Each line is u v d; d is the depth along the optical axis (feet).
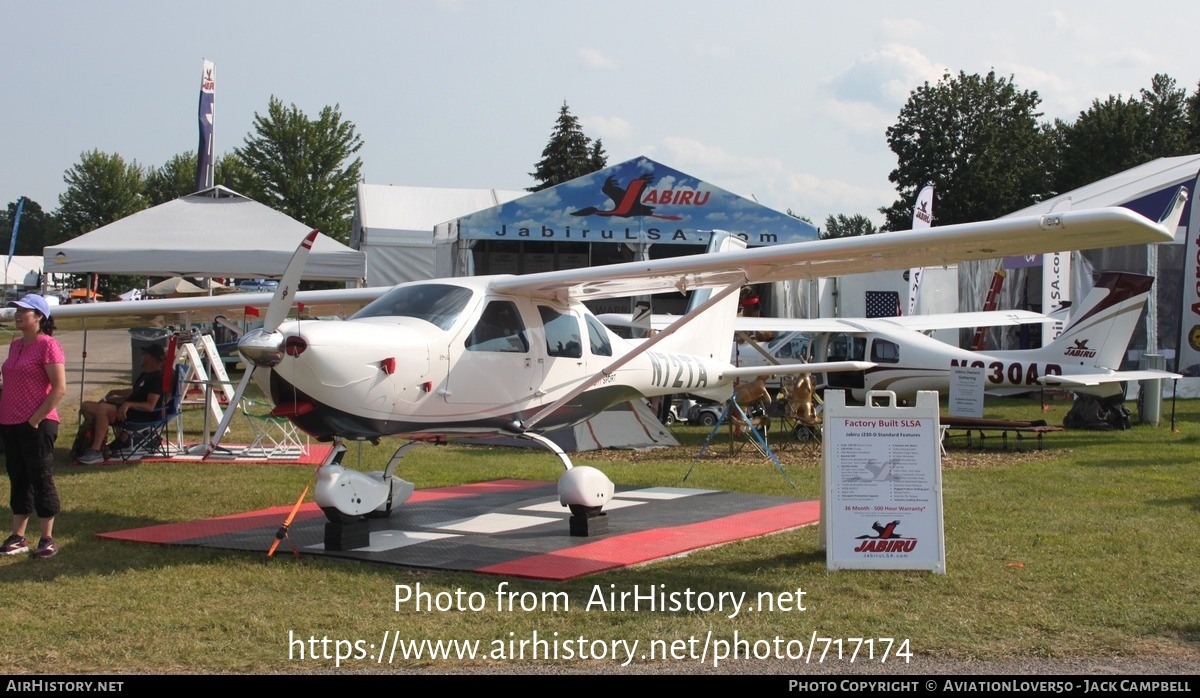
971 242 19.85
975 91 145.28
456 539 22.04
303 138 165.68
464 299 24.18
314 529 23.18
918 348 47.52
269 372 20.42
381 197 88.12
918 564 19.08
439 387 22.76
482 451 39.42
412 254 78.59
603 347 28.14
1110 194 64.49
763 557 20.42
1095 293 44.14
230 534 22.44
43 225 308.60
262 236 48.11
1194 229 45.50
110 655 13.91
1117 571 18.86
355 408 21.21
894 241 20.59
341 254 47.62
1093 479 30.76
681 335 32.35
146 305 33.83
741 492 29.35
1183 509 25.39
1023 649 14.38
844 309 69.92
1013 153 145.89
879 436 19.60
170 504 26.61
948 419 39.91
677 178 64.59
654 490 29.58
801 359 50.67
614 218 64.39
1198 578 18.30
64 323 37.45
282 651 14.14
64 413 50.93
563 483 22.35
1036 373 44.68
